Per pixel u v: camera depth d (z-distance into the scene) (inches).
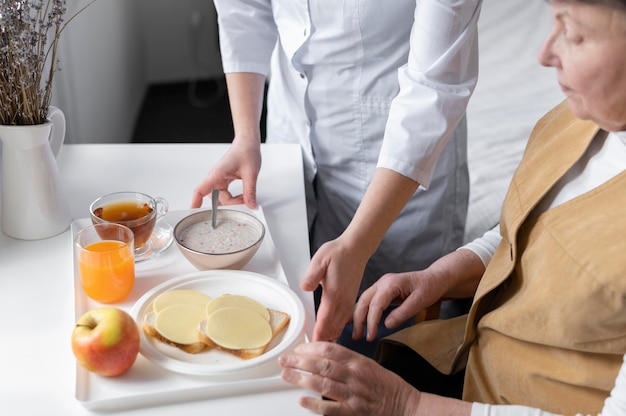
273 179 56.5
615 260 33.2
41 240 47.4
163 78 167.8
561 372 37.1
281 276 43.2
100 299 40.2
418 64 47.8
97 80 111.1
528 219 40.4
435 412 36.1
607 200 35.4
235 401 33.7
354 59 57.8
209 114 155.6
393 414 36.2
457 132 61.7
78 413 32.7
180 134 144.6
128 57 140.3
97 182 55.3
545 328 37.0
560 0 29.9
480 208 76.4
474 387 43.4
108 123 120.0
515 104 93.3
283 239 48.4
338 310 41.4
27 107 44.3
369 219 44.4
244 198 51.9
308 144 64.0
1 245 46.6
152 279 43.1
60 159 58.7
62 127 52.8
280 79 64.8
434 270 47.9
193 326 36.9
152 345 35.8
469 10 46.2
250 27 60.3
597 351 35.5
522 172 42.6
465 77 48.4
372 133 60.7
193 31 165.3
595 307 33.9
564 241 36.3
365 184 63.2
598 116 32.4
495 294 43.6
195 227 46.0
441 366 44.9
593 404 36.4
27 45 43.4
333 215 66.4
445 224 64.3
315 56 58.7
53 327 38.6
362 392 35.3
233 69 60.6
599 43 29.5
